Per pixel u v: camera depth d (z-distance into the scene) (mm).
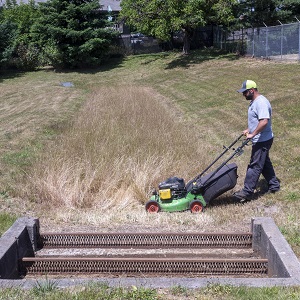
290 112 13031
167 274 5727
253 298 4137
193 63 29156
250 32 28188
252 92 7461
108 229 6984
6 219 7293
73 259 5867
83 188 8484
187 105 17969
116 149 9797
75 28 32469
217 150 11008
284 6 29469
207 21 31047
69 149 10273
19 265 5926
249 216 7191
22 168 10117
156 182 8547
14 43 32875
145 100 18000
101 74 31125
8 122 16219
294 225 6590
